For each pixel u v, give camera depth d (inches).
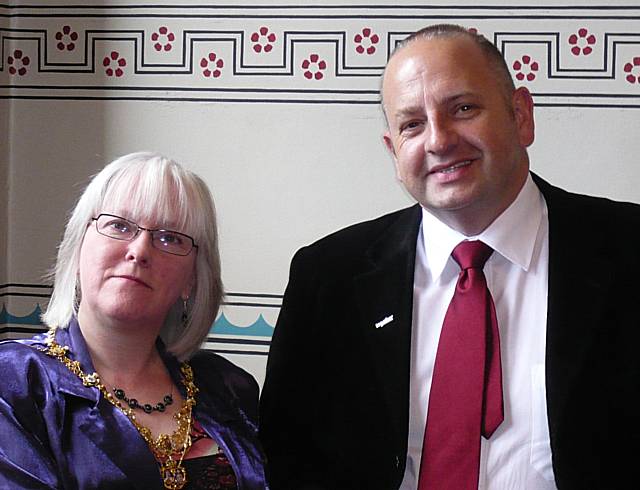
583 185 101.4
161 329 67.6
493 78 66.3
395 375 67.6
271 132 105.6
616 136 100.7
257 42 105.3
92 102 108.3
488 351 66.6
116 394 61.6
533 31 101.1
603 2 100.2
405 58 67.2
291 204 105.7
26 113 109.7
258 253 106.5
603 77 100.5
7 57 109.4
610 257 66.6
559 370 63.9
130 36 107.3
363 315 70.3
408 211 74.7
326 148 104.8
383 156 104.0
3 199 109.7
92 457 57.7
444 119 65.1
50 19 108.6
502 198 67.4
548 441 64.7
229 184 106.6
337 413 70.2
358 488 69.1
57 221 109.7
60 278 63.7
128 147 108.0
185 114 106.8
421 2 102.6
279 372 73.4
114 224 61.9
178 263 63.0
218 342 107.5
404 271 70.4
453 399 66.1
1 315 110.1
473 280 68.3
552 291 66.2
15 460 56.0
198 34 106.1
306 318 73.2
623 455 63.8
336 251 74.4
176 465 60.8
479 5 101.7
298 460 72.4
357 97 104.0
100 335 62.2
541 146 101.8
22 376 58.8
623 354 64.4
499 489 65.0
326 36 104.2
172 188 62.9
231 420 65.4
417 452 67.2
